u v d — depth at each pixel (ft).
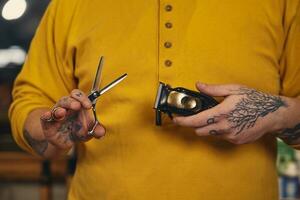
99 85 2.92
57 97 3.37
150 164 2.89
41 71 3.41
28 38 11.23
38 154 3.24
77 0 3.27
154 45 2.96
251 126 2.70
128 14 3.06
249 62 2.91
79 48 3.18
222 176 2.86
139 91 2.94
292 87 3.05
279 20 2.97
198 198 2.85
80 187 3.16
